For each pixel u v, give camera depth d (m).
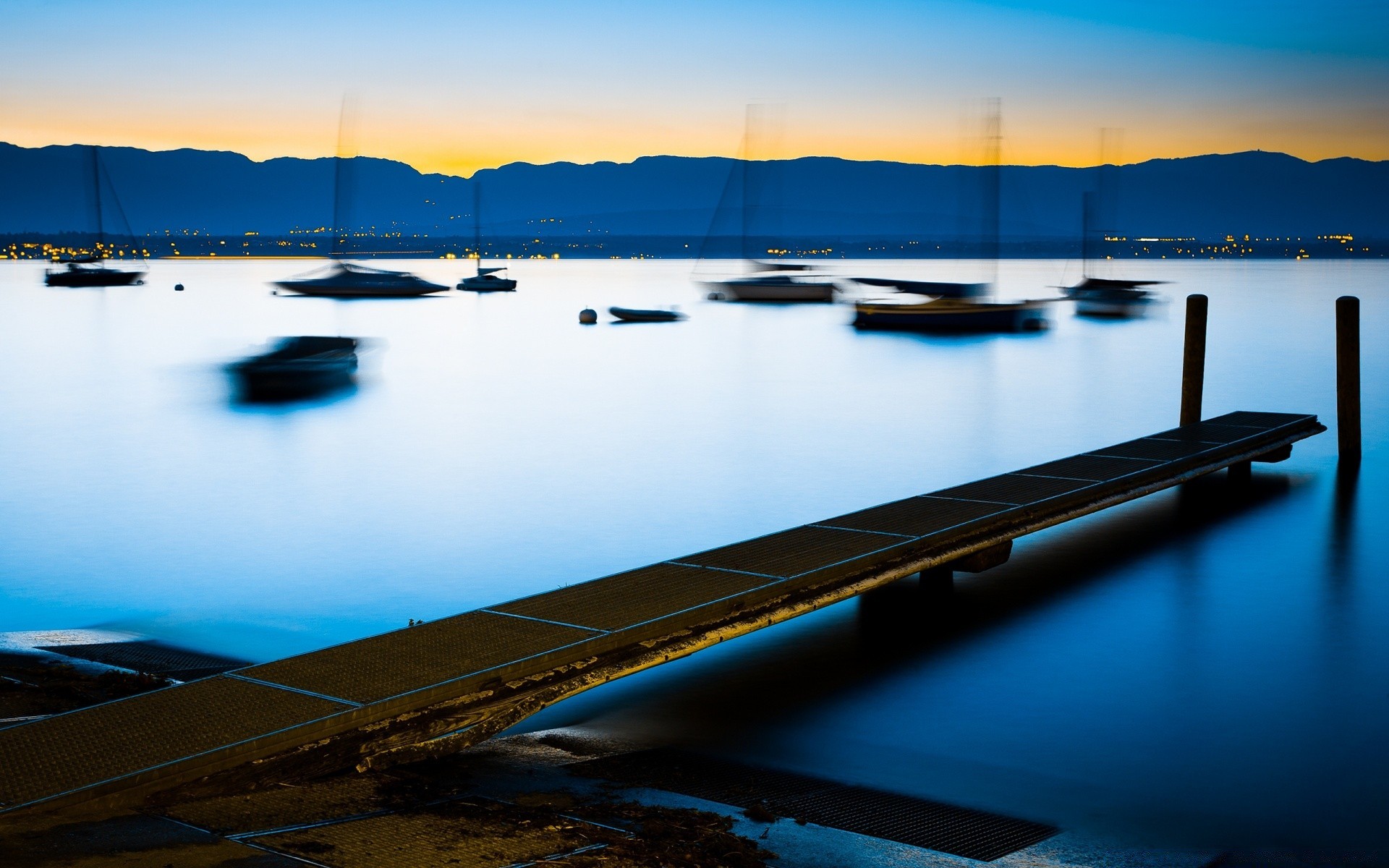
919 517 11.55
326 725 6.32
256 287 117.00
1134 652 10.35
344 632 11.48
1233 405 30.59
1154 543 14.34
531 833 5.93
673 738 8.22
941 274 174.12
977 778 7.69
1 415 29.08
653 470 21.28
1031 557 13.66
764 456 22.89
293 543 15.45
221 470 21.33
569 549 15.17
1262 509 16.28
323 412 29.86
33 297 95.69
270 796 6.04
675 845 6.08
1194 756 8.15
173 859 4.95
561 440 25.12
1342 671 9.91
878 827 6.84
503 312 76.62
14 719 7.79
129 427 27.16
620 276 163.25
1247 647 10.52
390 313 75.62
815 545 10.37
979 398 32.91
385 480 20.23
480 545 15.34
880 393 34.25
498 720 6.90
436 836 5.69
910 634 10.73
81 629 11.41
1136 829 6.99
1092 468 14.38
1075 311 74.50
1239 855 6.68
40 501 18.44
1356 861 6.62
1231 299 82.00
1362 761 8.08
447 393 33.97
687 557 9.99
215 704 6.57
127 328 61.44
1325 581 12.71
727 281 89.12
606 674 7.54
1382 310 68.12
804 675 9.62
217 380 36.91
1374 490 17.53
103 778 5.60
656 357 46.28
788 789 7.36
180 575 13.76
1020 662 10.02
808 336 57.44
